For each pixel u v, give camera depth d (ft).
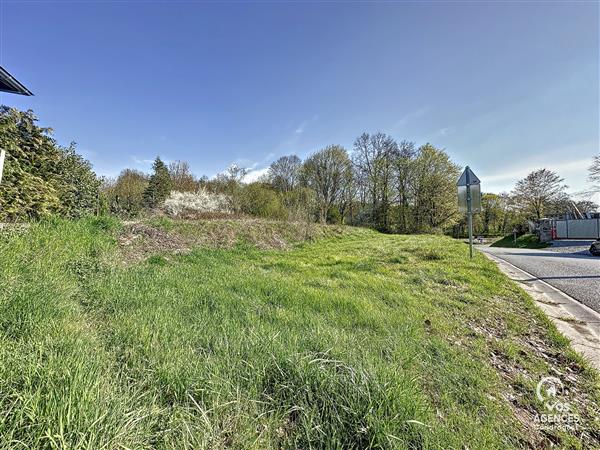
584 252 43.83
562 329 11.01
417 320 10.32
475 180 26.35
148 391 5.17
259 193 68.49
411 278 18.08
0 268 10.02
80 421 4.04
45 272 10.98
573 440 5.16
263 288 13.39
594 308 14.01
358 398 5.16
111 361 6.16
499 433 5.15
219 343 7.28
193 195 57.62
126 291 10.85
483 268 22.24
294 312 10.45
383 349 7.72
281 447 4.55
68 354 5.76
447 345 8.45
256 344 7.18
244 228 37.01
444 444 4.64
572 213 93.45
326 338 7.85
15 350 5.65
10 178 18.37
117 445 3.97
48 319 7.36
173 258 20.35
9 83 14.85
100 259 15.39
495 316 11.82
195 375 5.66
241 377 5.93
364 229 71.97
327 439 4.54
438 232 89.51
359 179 102.17
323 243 43.52
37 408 4.12
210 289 12.52
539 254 42.39
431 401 5.84
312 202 65.00
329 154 102.17
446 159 87.30
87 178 29.99
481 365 7.44
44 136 22.85
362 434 4.63
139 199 58.59
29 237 14.20
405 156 96.12
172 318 8.71
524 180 109.29
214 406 4.90
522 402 6.17
